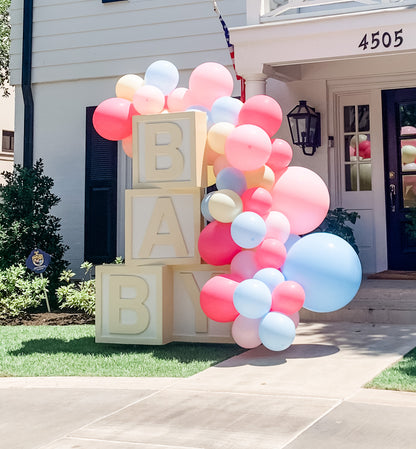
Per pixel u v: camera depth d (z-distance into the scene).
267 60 7.96
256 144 5.78
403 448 3.78
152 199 6.52
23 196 9.73
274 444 3.87
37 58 11.19
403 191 9.47
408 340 6.48
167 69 6.68
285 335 5.64
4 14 14.77
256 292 5.57
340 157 9.64
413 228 8.75
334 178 9.55
